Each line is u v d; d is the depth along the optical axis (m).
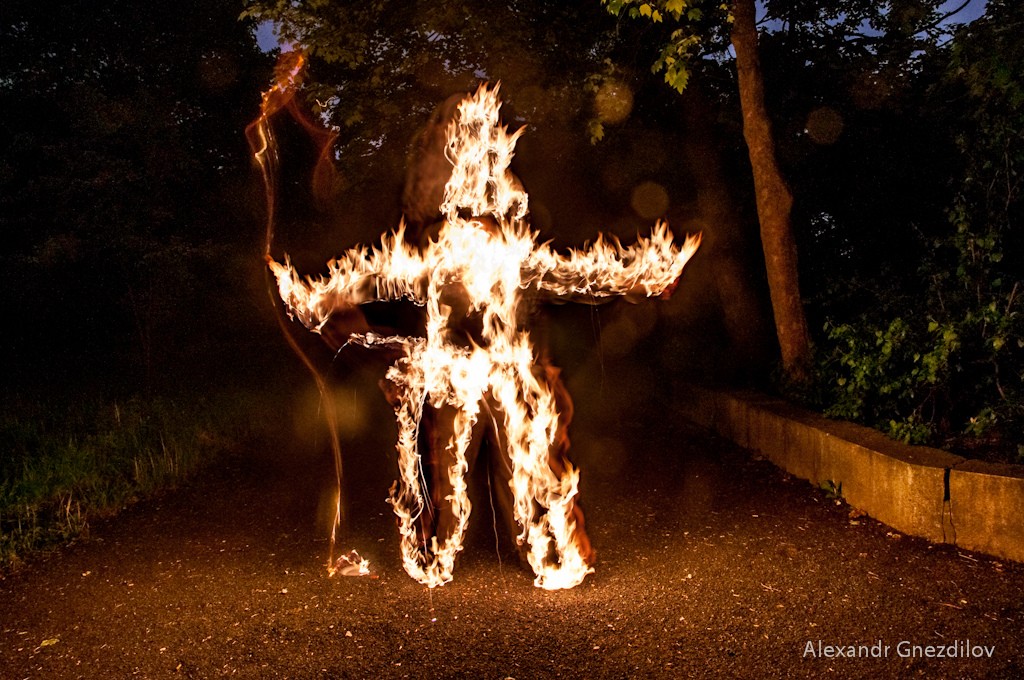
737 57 8.44
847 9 11.30
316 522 6.71
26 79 12.12
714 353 11.54
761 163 8.45
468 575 5.36
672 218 13.33
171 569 5.75
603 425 9.95
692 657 4.23
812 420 7.33
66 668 4.39
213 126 12.71
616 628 4.56
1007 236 7.60
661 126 12.41
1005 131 7.24
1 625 4.96
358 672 4.22
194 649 4.53
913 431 6.49
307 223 13.27
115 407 10.26
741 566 5.34
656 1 7.88
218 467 8.66
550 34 10.28
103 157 11.17
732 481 7.32
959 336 6.86
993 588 4.83
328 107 11.18
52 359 14.63
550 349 5.46
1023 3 6.74
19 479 7.93
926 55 10.60
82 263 12.29
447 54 11.05
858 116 11.33
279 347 14.37
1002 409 6.63
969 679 3.92
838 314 9.73
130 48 12.42
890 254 10.69
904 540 5.65
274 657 4.40
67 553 6.21
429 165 5.28
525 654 4.33
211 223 12.66
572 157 13.31
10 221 11.92
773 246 8.53
